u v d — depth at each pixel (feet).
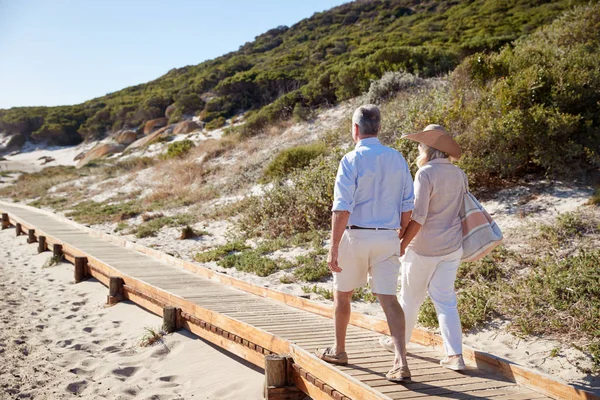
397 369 11.46
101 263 29.63
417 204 12.64
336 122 64.34
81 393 15.99
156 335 20.38
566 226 24.53
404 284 13.53
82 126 193.67
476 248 12.80
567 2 114.32
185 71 234.79
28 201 79.30
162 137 116.78
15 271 35.78
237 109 129.18
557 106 32.71
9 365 18.04
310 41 180.34
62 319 24.22
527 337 16.84
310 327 17.15
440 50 74.02
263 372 16.48
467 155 32.24
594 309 16.83
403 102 49.78
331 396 11.85
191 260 34.71
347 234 11.91
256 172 56.54
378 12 188.85
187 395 15.57
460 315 18.58
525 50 41.75
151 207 56.49
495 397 11.07
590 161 29.96
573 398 10.89
